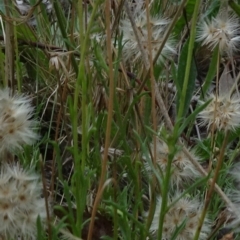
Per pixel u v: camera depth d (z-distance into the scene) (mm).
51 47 459
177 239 343
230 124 349
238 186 395
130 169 365
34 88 516
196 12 302
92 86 418
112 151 390
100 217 385
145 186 423
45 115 495
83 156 329
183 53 426
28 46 480
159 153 362
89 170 365
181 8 343
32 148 444
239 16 416
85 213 382
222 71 526
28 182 311
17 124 309
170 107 498
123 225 343
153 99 342
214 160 427
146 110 411
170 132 377
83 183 328
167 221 342
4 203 304
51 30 526
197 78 538
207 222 357
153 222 347
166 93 461
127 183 418
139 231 364
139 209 401
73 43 429
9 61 401
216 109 353
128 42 375
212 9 440
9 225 306
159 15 458
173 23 345
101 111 410
